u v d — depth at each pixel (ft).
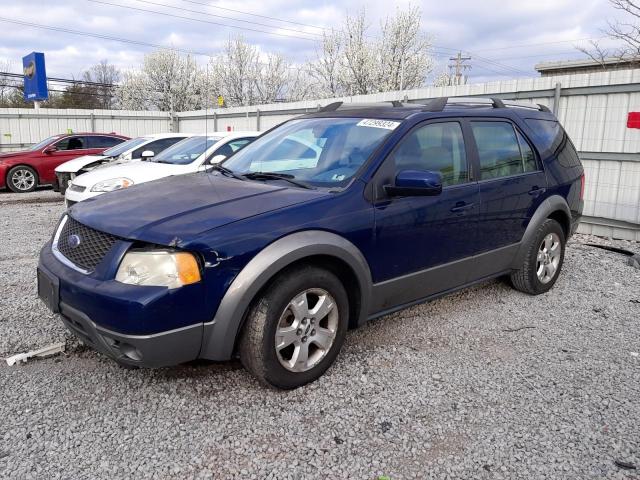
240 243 8.91
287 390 9.98
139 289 8.34
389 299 11.47
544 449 8.34
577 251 22.09
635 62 50.29
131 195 10.91
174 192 10.77
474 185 12.87
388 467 7.88
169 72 135.44
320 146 12.26
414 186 10.46
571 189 16.21
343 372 10.75
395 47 114.21
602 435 8.73
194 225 8.86
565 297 15.76
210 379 10.38
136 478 7.53
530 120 15.53
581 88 25.79
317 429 8.79
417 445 8.41
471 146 13.08
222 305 8.84
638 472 7.82
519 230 14.52
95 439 8.41
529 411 9.43
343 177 10.96
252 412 9.25
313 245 9.56
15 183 42.42
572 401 9.78
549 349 12.07
